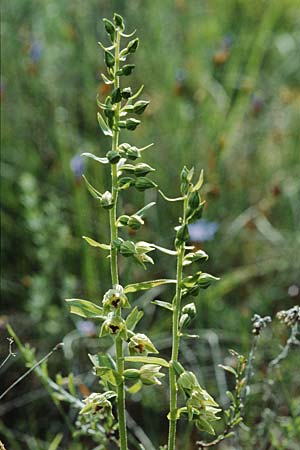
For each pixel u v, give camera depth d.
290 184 5.11
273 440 2.96
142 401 3.75
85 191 4.67
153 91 5.53
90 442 3.61
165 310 4.26
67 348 3.78
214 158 4.79
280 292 4.50
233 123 5.21
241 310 4.25
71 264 4.51
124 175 4.82
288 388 3.65
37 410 3.79
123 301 2.04
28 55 5.37
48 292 4.20
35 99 5.31
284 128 5.59
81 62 5.50
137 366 3.68
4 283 4.37
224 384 3.61
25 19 5.86
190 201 2.04
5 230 4.58
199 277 2.09
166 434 3.69
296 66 6.32
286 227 5.04
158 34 5.94
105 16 5.83
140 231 4.56
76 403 2.88
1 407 3.75
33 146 5.14
